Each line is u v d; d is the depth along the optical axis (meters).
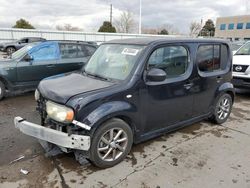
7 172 2.98
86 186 2.76
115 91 3.00
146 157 3.41
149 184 2.83
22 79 6.31
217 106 4.58
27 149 3.56
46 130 2.88
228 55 4.62
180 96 3.75
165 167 3.18
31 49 6.49
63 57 6.98
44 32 27.98
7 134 4.07
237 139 4.10
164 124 3.70
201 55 4.04
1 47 21.34
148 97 3.33
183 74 3.77
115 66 3.48
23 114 5.08
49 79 3.60
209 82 4.21
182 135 4.21
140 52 3.33
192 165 3.25
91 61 4.02
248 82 6.63
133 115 3.20
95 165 3.11
